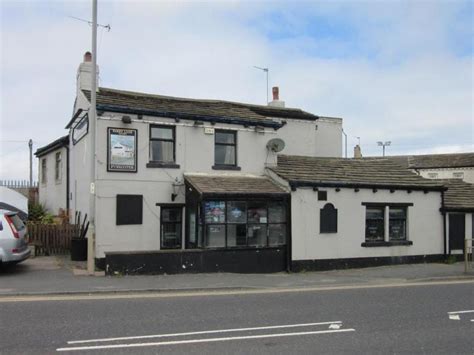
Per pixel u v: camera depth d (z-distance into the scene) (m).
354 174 19.61
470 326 8.65
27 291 11.32
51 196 25.16
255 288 13.02
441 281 15.27
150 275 14.48
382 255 19.06
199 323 8.62
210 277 14.50
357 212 18.67
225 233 16.47
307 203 17.72
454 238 20.78
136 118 16.69
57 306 9.95
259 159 18.83
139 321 8.70
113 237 16.12
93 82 14.56
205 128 17.84
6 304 10.11
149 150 16.94
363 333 8.05
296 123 23.86
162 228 17.08
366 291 12.74
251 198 16.73
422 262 19.94
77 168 19.72
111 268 14.12
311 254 17.62
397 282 14.74
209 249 15.79
